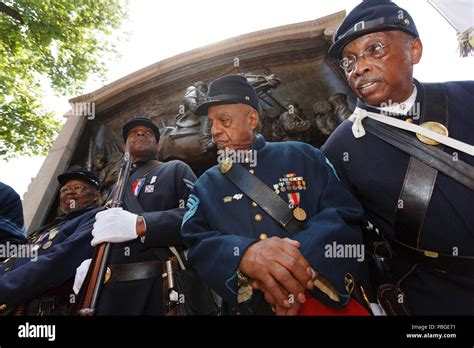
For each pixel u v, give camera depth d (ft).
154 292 7.09
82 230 8.26
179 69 18.06
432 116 5.21
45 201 15.92
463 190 4.72
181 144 15.76
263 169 5.79
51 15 36.19
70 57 39.83
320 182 5.56
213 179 6.02
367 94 5.34
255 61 17.40
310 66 16.75
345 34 5.47
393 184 5.14
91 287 5.93
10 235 10.06
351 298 4.67
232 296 4.48
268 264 4.25
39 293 7.44
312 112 15.98
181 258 7.19
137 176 8.77
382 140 5.47
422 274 5.07
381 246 5.64
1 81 38.06
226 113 6.16
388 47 5.24
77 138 18.39
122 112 18.93
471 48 7.74
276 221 5.12
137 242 7.28
